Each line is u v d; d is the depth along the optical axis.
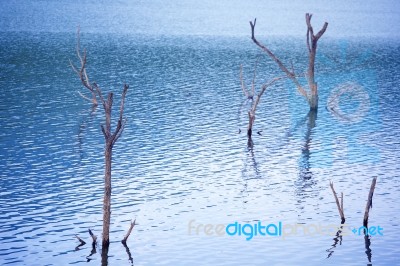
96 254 37.59
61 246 38.50
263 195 47.47
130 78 91.44
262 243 39.47
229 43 135.25
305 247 38.97
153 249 38.41
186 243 39.28
